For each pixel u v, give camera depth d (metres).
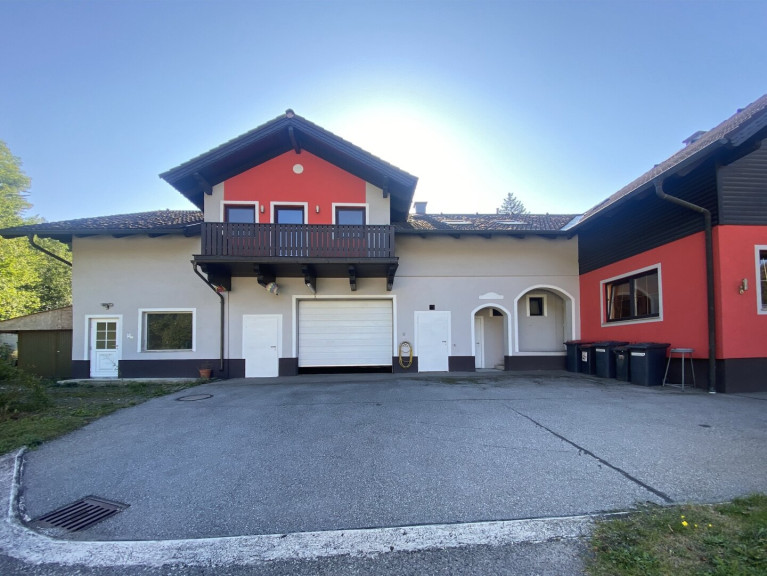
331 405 7.45
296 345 12.77
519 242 13.65
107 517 3.46
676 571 2.47
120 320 12.46
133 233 12.06
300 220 12.78
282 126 11.71
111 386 11.04
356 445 5.09
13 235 11.84
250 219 12.62
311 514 3.40
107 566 2.76
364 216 12.81
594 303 12.80
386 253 11.77
